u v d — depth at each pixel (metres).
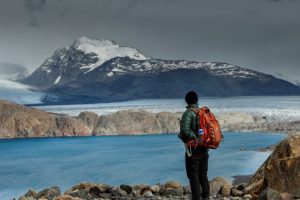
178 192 13.51
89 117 106.38
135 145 77.50
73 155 64.06
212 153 55.16
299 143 10.88
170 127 104.56
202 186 8.82
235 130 94.62
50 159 59.50
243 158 48.88
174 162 52.62
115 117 105.88
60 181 40.69
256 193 11.74
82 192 14.04
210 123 8.38
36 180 41.41
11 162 56.56
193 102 8.69
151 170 46.12
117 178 41.53
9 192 34.88
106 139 91.50
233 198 11.75
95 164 53.22
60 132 99.75
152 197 13.11
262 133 86.12
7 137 96.31
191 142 8.44
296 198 9.15
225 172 38.53
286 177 10.46
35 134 97.38
